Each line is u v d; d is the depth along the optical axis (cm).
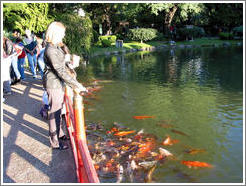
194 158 406
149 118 580
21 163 344
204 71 1178
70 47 1079
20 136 425
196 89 838
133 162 375
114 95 759
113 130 507
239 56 1694
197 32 2984
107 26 3184
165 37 2964
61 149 378
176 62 1488
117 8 2939
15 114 529
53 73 358
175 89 838
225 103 679
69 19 1095
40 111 512
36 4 1608
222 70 1195
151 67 1309
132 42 2684
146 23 3297
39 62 798
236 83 910
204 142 461
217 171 371
